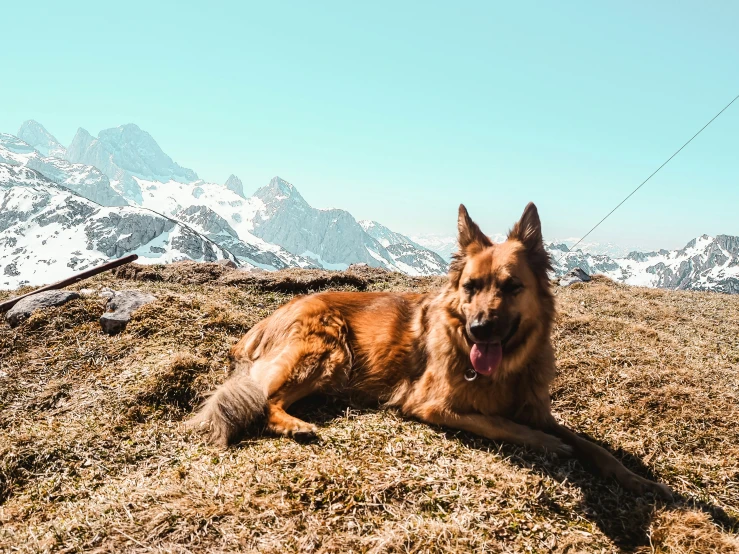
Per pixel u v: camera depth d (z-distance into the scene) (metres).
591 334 2.05
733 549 0.90
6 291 2.49
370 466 1.06
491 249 1.20
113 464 1.14
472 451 1.14
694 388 1.58
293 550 0.85
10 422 1.30
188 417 1.31
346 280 2.58
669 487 1.12
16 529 0.96
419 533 0.89
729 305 3.28
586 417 1.43
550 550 0.89
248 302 2.13
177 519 0.91
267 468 1.04
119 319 1.70
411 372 1.32
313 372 1.29
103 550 0.86
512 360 1.18
